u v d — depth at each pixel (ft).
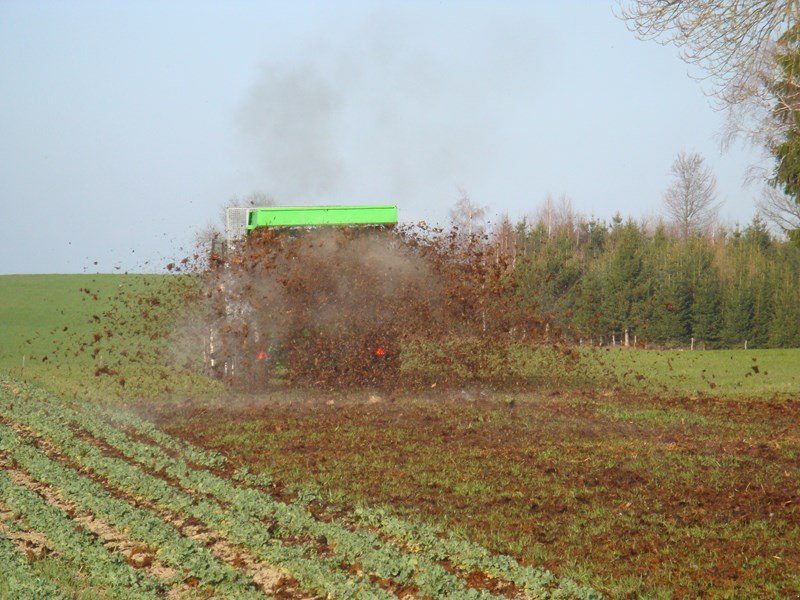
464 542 75.10
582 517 85.35
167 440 126.82
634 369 232.53
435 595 64.69
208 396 171.53
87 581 68.69
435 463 110.32
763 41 132.26
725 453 114.32
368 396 169.78
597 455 114.01
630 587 66.08
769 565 70.59
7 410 147.23
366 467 108.88
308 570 69.26
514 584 67.87
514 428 135.03
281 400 165.37
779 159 200.75
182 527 85.35
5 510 91.09
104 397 169.99
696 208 580.71
